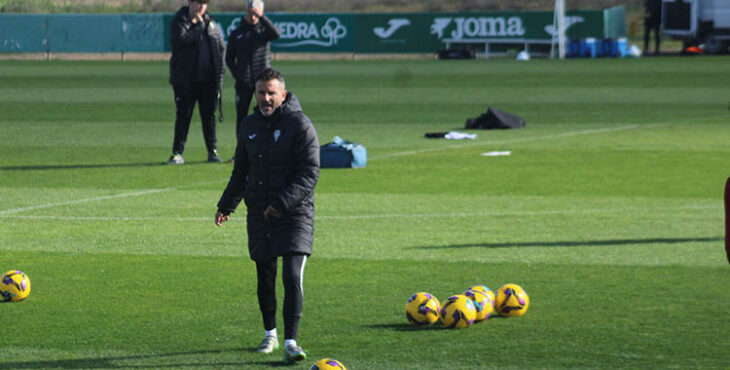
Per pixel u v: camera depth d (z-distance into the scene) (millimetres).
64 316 29484
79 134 82812
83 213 47125
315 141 24797
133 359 25250
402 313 29609
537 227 43219
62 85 133625
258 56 61656
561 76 140625
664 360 24766
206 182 56406
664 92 117125
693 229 42500
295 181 24484
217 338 27125
